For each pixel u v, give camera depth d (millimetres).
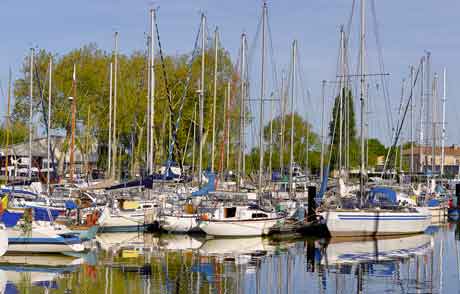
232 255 36906
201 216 43875
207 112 71250
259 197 48438
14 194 42375
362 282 29781
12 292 26281
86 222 39812
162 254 36625
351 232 44969
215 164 66812
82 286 27516
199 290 27375
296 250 39500
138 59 73938
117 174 67000
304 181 69312
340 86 56469
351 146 70250
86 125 71562
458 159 145625
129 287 27547
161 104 71562
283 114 64250
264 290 27734
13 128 73062
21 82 73562
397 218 46188
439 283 29656
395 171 75125
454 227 57031
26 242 34156
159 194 48438
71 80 72875
